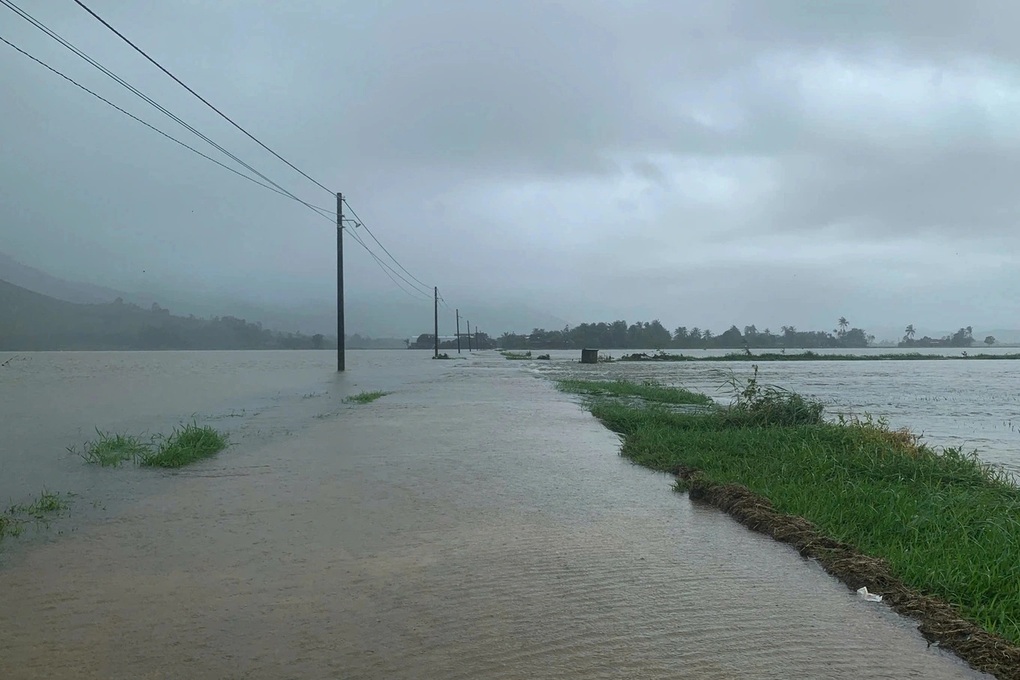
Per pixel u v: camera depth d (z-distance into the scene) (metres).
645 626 4.48
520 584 5.21
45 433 14.05
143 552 5.95
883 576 5.25
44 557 5.81
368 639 4.24
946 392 29.14
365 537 6.43
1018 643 4.23
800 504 7.29
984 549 5.78
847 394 27.88
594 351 63.25
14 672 3.79
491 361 70.88
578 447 11.91
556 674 3.82
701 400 21.31
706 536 6.56
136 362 65.56
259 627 4.40
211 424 15.35
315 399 22.23
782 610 4.77
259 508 7.52
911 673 3.90
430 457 10.84
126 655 4.00
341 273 38.56
